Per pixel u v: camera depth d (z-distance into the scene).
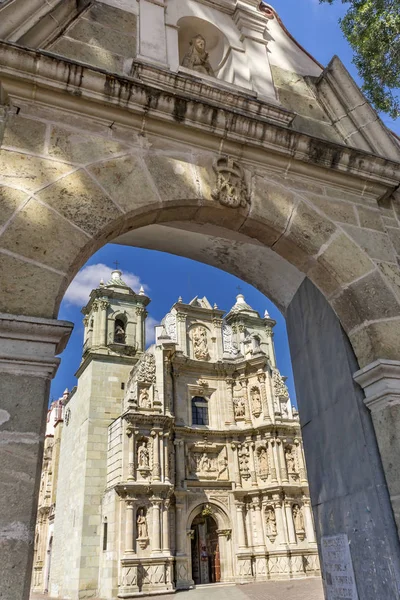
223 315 35.09
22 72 3.99
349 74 6.18
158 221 4.41
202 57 6.04
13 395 2.99
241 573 26.16
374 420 4.19
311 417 5.30
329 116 6.15
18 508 2.72
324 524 4.79
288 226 4.71
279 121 5.32
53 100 4.14
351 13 8.38
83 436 26.78
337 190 5.24
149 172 4.27
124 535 22.53
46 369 3.13
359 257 4.84
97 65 4.76
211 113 4.60
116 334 30.58
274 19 6.66
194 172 4.50
